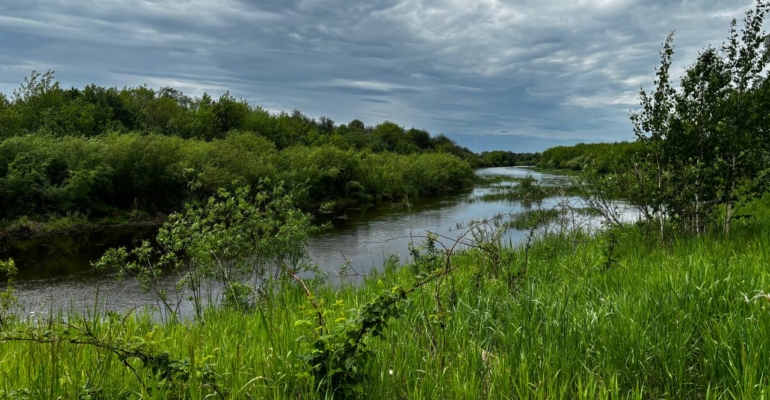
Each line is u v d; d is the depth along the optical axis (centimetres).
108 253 804
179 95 5506
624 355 384
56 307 960
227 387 351
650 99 938
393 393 357
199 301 810
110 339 356
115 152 2172
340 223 2197
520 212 2342
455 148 9562
